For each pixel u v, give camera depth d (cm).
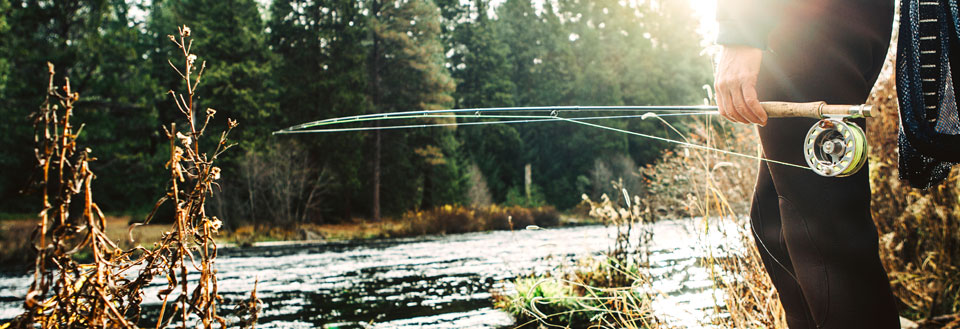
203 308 116
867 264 118
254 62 3228
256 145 2995
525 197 4203
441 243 1994
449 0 4844
